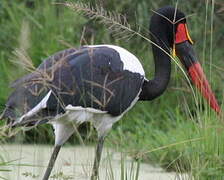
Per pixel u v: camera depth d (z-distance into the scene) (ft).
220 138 36.52
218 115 37.88
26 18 55.57
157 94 39.55
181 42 40.47
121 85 37.65
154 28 40.06
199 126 36.83
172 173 43.19
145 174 42.57
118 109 37.78
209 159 35.47
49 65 36.27
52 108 35.32
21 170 41.11
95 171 36.45
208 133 36.81
